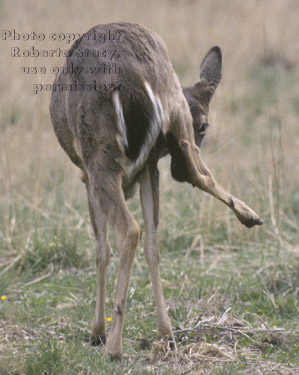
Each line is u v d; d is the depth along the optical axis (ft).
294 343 53.06
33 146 95.45
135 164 47.37
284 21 161.58
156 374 45.37
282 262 73.31
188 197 88.63
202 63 62.59
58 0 149.79
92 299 61.93
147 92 46.42
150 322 56.80
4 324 56.29
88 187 53.21
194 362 48.42
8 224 79.41
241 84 134.51
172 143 50.11
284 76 140.67
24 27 116.16
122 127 46.11
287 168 98.68
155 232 51.65
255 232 81.76
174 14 161.27
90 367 45.09
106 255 53.57
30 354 46.62
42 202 88.33
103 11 142.92
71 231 78.69
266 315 60.18
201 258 76.38
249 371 47.32
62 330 55.72
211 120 102.73
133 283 67.82
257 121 119.44
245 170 94.17
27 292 66.13
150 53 48.14
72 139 50.96
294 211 92.12
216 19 160.35
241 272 72.49
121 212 46.34
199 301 61.93
